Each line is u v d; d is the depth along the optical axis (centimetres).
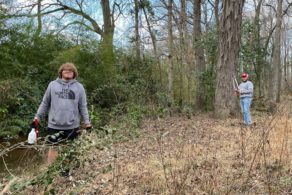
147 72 2038
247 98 1285
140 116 1341
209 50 1959
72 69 598
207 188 521
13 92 1334
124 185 571
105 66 1803
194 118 1609
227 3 1597
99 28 2258
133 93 1719
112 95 1719
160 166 662
